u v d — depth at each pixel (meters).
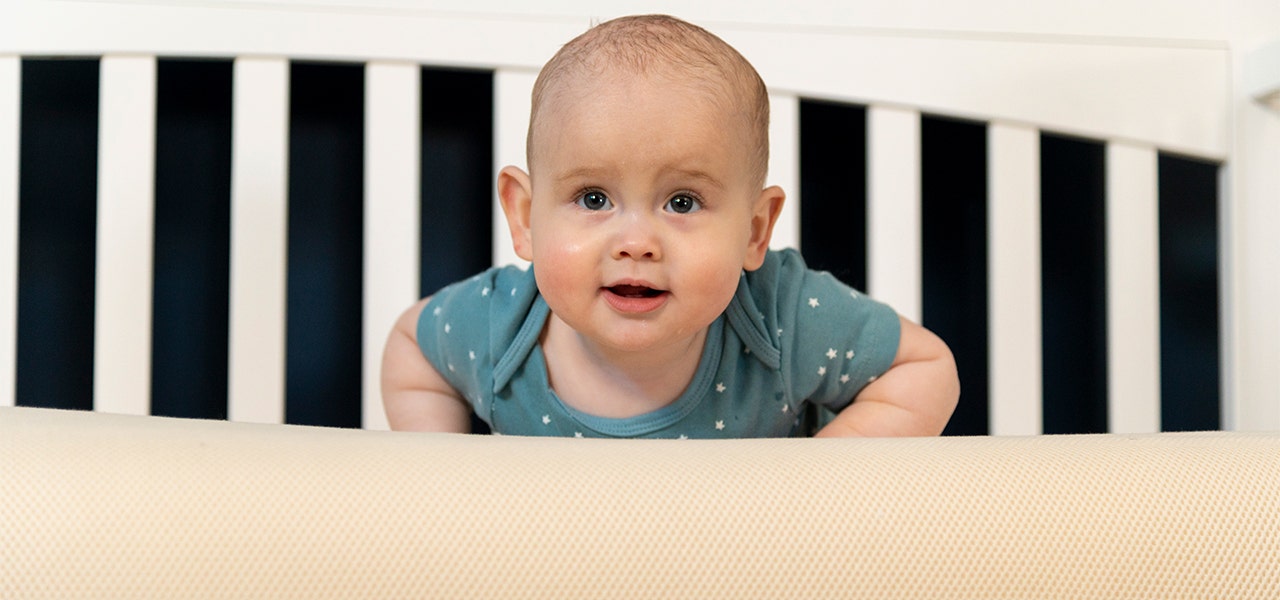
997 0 1.07
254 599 0.36
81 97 1.14
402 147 1.02
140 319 1.02
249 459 0.38
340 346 1.19
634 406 0.81
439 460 0.39
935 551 0.38
